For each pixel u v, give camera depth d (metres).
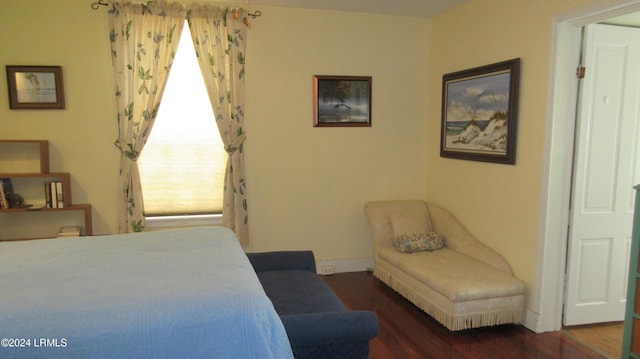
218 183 4.00
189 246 2.43
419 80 4.45
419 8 4.05
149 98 3.66
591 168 2.99
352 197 4.38
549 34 2.89
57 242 2.52
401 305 3.55
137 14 3.61
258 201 4.11
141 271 1.97
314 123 4.18
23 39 3.50
